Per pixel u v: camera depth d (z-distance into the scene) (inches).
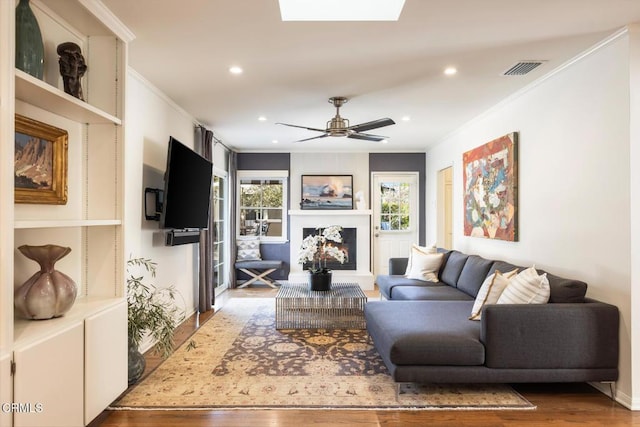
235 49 108.9
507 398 100.8
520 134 146.6
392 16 92.0
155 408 95.2
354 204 273.4
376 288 260.5
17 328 70.0
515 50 109.3
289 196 274.1
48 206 85.2
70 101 77.2
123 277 94.9
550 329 97.6
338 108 158.7
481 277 149.7
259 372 116.6
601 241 105.5
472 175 185.8
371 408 95.7
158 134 147.2
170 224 134.3
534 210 137.3
